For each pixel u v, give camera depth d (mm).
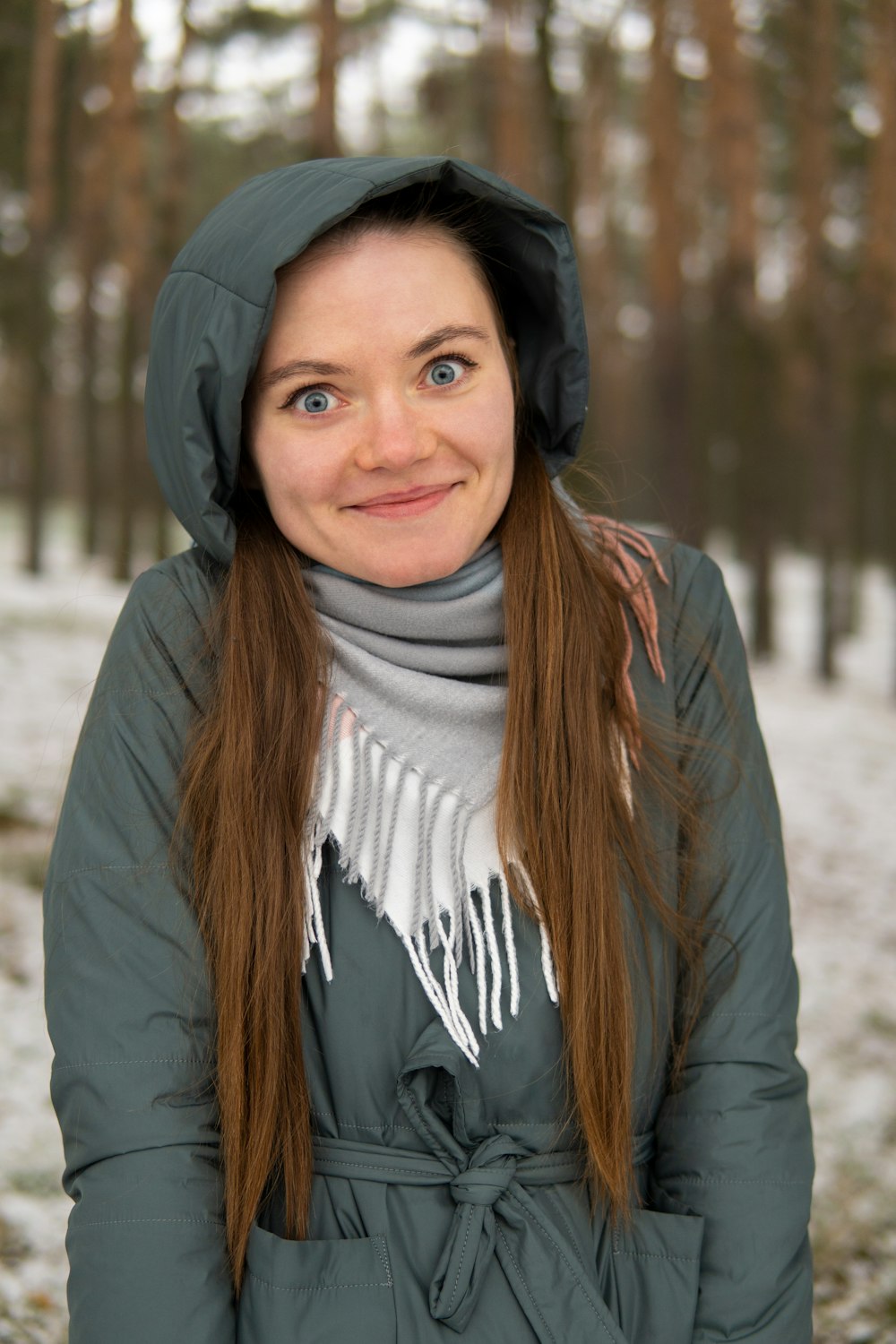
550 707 1114
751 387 13852
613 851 1108
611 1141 1040
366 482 1046
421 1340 970
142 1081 978
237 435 1041
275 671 1078
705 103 10414
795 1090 1109
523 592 1145
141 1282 928
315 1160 1054
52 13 10297
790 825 6781
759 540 14344
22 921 4375
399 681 1098
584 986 1060
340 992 1053
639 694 1181
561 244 1123
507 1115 1064
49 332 15562
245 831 1037
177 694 1085
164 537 14789
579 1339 979
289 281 1027
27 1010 3779
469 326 1049
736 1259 1038
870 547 28438
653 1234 1051
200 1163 981
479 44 10703
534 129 9141
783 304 13742
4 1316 2463
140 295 12531
